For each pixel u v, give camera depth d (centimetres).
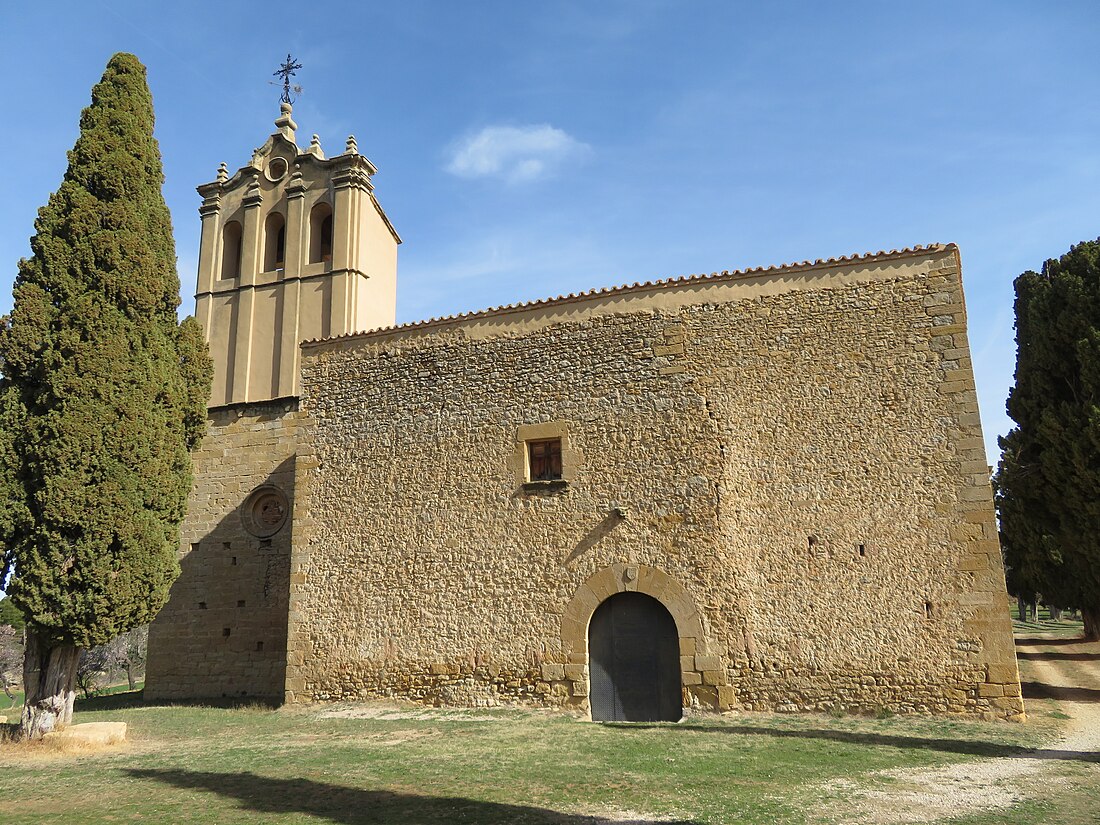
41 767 1095
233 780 964
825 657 1373
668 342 1578
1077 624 4525
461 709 1532
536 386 1652
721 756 1044
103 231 1420
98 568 1280
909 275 1478
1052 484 2217
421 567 1650
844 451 1441
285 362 2241
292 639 1717
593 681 1487
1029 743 1112
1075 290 2230
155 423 1402
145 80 1574
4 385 1359
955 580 1339
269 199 2448
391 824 744
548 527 1575
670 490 1512
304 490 1792
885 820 730
